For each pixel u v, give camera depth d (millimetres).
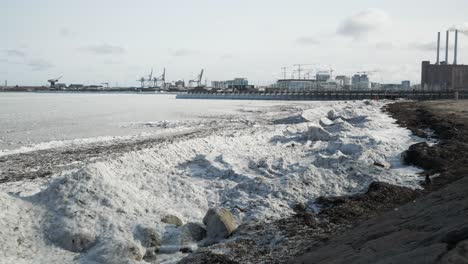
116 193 12664
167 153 22234
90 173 12906
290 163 20203
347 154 22062
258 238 11391
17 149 27953
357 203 13820
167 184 15586
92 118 54188
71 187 12297
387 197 14438
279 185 15602
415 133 29188
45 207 11703
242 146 26891
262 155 23312
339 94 110375
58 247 10523
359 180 16625
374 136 26406
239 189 15719
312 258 9367
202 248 10898
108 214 11758
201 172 19562
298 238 11258
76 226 10984
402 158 20328
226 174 18656
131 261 9945
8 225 10562
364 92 110250
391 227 10055
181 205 14211
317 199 14594
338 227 12047
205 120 52031
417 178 17172
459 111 45781
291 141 28734
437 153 20562
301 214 13086
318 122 38469
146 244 10930
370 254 8336
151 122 49062
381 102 69562
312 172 16531
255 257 10203
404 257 7199
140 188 14938
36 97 144250
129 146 28938
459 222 8445
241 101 114125
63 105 86938
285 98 120750
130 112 66625
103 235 10914
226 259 9891
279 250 10547
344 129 31828
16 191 15805
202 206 14430
